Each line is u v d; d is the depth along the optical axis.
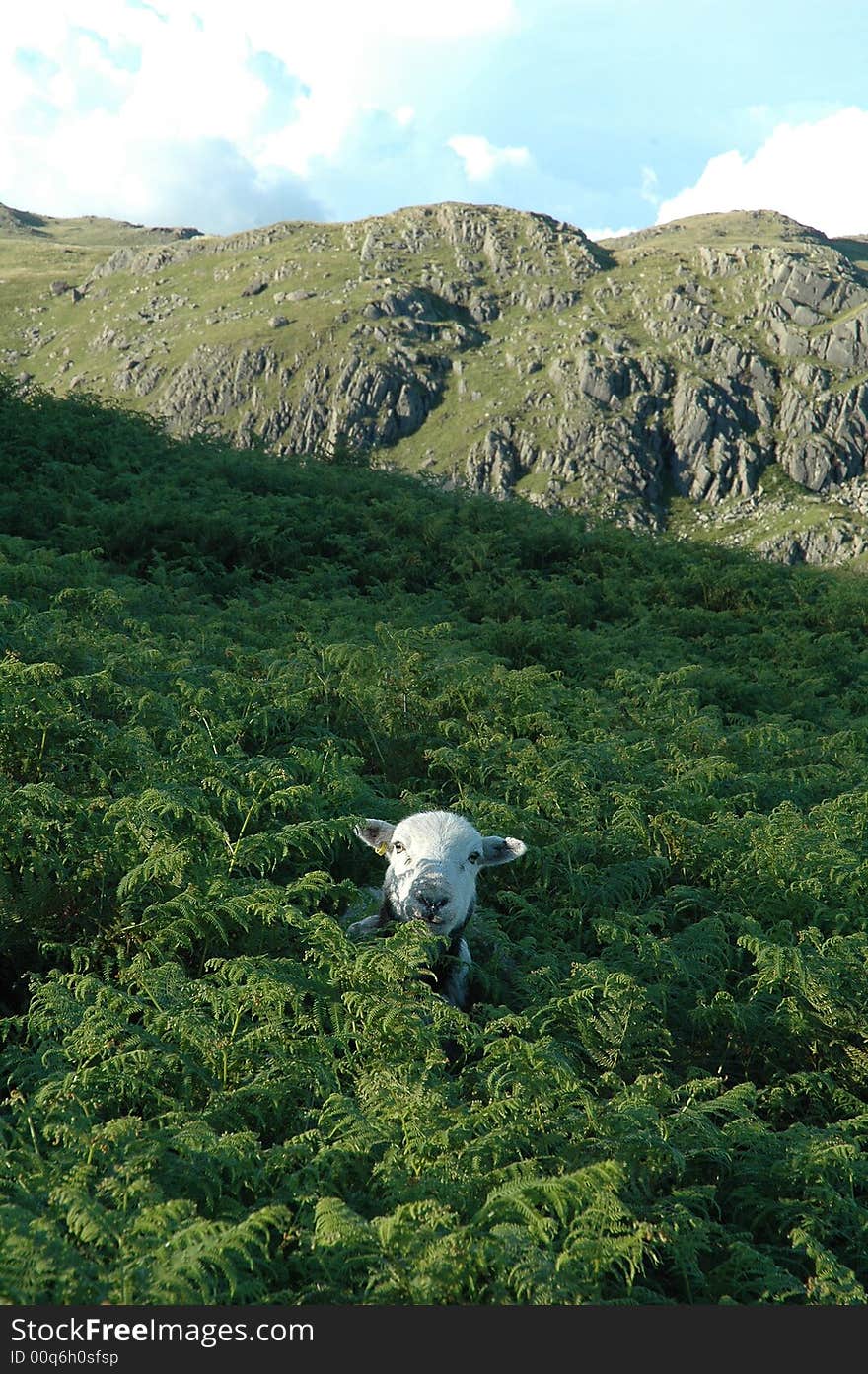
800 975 6.88
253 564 19.22
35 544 16.69
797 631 21.72
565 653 17.36
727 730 13.90
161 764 8.02
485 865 7.79
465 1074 5.81
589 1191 4.34
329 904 8.15
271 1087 5.09
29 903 6.48
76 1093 4.86
